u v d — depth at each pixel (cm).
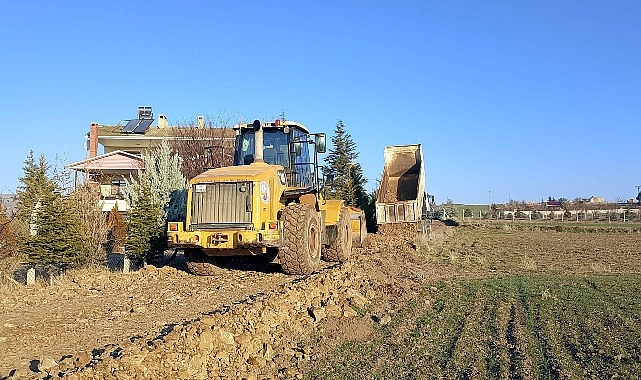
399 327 963
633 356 771
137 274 1320
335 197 3419
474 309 1103
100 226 1491
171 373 637
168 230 1198
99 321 840
